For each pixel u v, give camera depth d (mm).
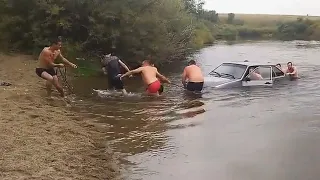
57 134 8180
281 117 10305
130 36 20391
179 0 26750
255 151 7562
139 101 12406
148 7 21406
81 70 17984
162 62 23688
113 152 7535
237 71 15156
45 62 11914
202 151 7598
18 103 10617
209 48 41594
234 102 12281
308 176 6277
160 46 22031
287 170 6555
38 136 7832
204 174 6457
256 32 74688
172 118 10203
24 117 9156
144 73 13641
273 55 32688
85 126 9211
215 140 8289
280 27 74750
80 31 20172
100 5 19625
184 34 25844
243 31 74562
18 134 7801
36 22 18938
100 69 18797
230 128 9242
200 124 9617
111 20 19812
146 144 8047
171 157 7285
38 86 13414
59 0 19062
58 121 9234
